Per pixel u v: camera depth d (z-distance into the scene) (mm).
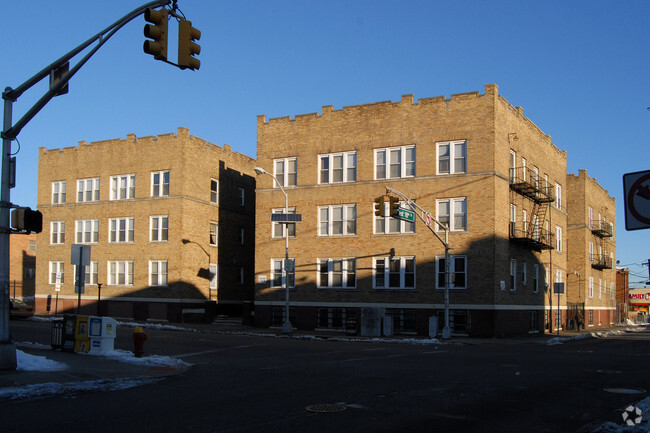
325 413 10172
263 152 39719
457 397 11820
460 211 33906
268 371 15992
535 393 12398
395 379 14375
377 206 27078
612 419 9938
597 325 57562
